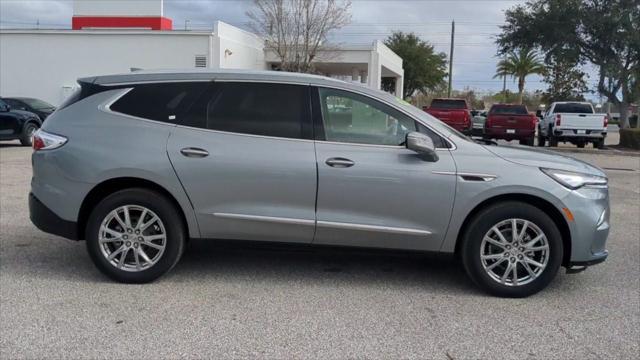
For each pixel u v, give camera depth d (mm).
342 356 3740
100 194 5078
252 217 4855
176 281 5109
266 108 4941
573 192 4777
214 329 4113
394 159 4777
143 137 4910
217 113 4957
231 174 4824
